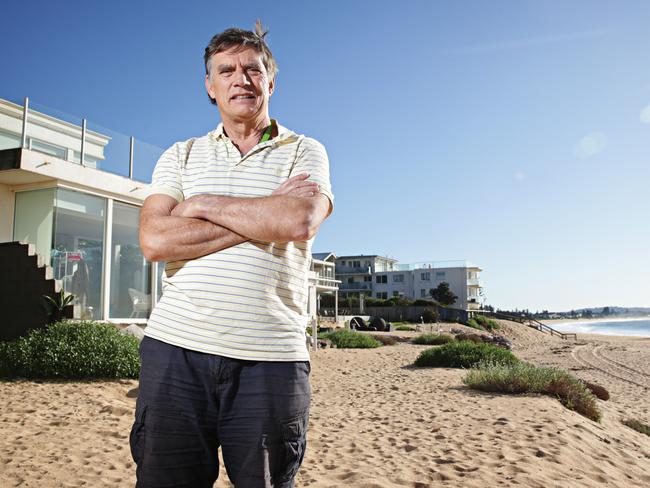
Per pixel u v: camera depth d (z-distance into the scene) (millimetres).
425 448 5559
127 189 13367
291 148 1839
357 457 5215
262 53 1901
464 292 70812
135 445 1603
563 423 6754
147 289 14273
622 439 6969
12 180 11766
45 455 4652
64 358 8711
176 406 1541
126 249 13688
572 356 26703
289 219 1565
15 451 4715
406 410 7996
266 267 1623
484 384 9898
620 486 4664
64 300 10703
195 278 1610
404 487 4266
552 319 178000
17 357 8734
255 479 1517
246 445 1523
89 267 12477
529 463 4949
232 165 1803
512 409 7695
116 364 8953
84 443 5113
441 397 9234
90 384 8297
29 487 3869
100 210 12891
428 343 26719
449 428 6543
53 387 7922
